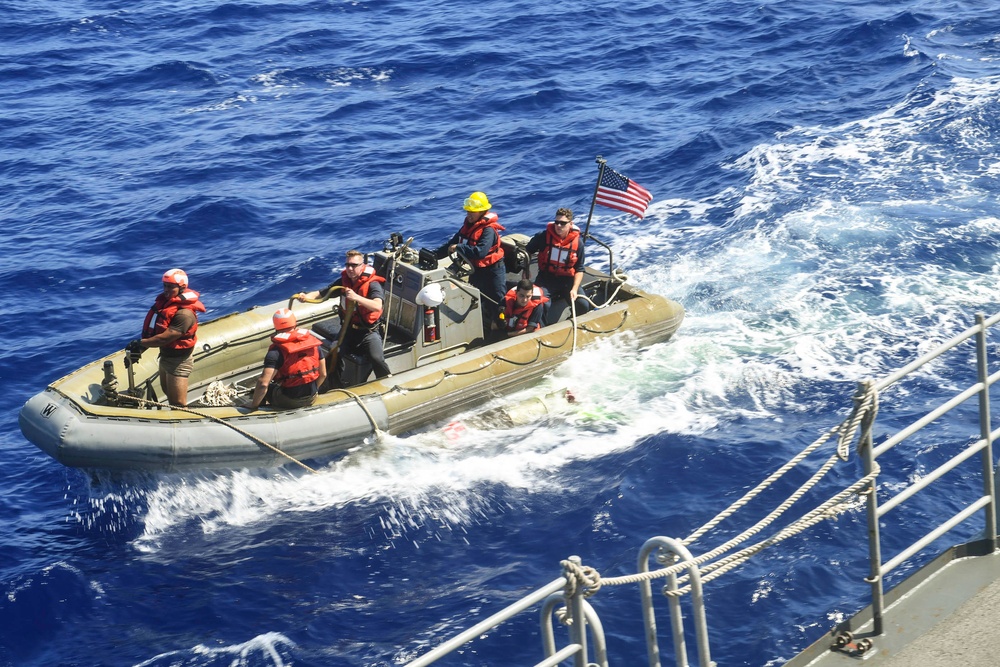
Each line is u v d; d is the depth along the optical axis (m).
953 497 8.48
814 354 11.33
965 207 14.47
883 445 4.12
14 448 10.97
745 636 7.26
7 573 8.79
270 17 29.45
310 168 18.83
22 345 13.11
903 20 23.52
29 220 17.00
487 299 11.84
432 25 27.56
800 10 25.69
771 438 9.78
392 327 11.53
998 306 11.88
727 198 15.92
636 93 21.52
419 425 10.67
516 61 24.08
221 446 9.70
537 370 11.32
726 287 13.06
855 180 15.79
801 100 19.92
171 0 31.73
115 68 25.56
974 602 4.38
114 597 8.43
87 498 9.98
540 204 16.70
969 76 19.86
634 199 11.84
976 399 9.98
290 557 8.84
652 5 27.70
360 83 23.50
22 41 28.11
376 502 9.54
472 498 9.42
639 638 7.35
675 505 8.92
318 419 10.05
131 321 13.71
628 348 11.82
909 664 4.10
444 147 19.45
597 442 10.18
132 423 9.60
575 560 3.54
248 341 11.28
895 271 12.89
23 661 7.75
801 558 7.95
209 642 7.79
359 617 7.97
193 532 9.37
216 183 18.19
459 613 7.86
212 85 23.97
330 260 15.18
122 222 16.73
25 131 21.42
